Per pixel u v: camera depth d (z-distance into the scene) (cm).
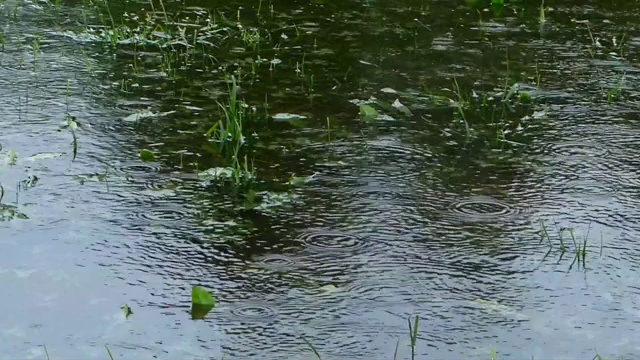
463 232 332
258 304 284
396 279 300
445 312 283
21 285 289
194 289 282
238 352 260
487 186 368
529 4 629
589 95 472
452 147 405
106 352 259
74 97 439
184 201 346
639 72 507
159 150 388
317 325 274
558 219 343
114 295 286
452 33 561
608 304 290
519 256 317
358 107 445
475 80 485
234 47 523
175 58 502
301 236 325
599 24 590
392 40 544
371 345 265
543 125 433
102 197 345
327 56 512
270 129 415
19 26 544
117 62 492
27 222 325
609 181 376
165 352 260
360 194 358
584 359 262
